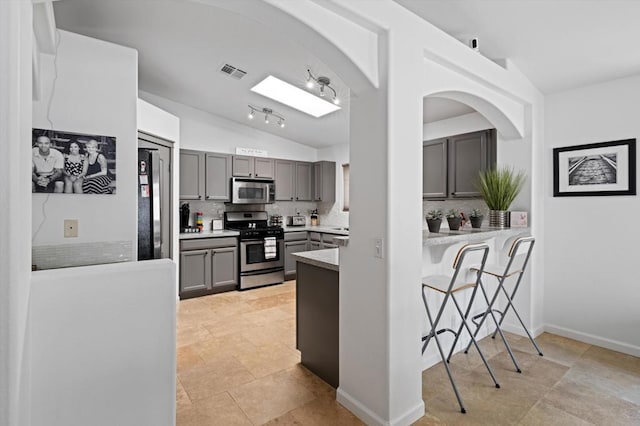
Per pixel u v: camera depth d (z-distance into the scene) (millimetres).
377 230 1848
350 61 1713
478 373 2473
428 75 2139
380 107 1822
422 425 1901
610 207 2830
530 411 2021
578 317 3039
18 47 748
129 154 2453
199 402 2129
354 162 1987
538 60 2660
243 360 2693
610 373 2457
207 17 2605
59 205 2225
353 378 2031
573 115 3012
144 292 1444
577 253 3025
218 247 4629
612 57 2500
